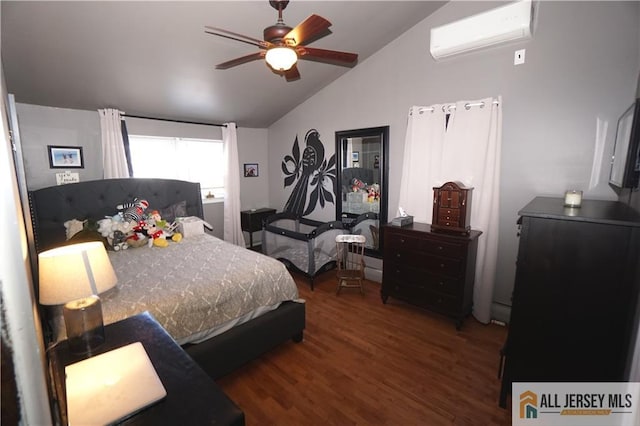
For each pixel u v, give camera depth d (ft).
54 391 3.22
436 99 10.11
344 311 10.06
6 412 1.40
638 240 4.58
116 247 9.61
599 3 7.18
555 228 5.13
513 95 8.58
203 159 14.98
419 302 9.58
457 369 7.18
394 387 6.62
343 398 6.32
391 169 11.64
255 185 16.83
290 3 7.84
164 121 13.26
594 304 4.98
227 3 7.38
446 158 9.86
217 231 15.62
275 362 7.50
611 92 7.20
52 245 9.94
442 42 9.12
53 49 7.80
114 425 2.64
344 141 13.03
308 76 12.19
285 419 5.82
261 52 6.72
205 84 11.12
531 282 5.41
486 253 9.17
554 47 7.84
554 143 8.06
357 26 9.59
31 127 10.12
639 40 6.75
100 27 7.38
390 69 11.17
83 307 3.90
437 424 5.69
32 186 10.21
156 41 8.28
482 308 9.25
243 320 7.16
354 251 13.26
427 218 10.55
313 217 14.98
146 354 3.61
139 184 11.96
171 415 2.74
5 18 6.45
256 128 16.52
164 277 7.19
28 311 1.70
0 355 1.39
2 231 1.51
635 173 5.24
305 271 11.93
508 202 8.95
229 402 2.90
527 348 5.59
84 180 11.23
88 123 11.18
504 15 8.00
